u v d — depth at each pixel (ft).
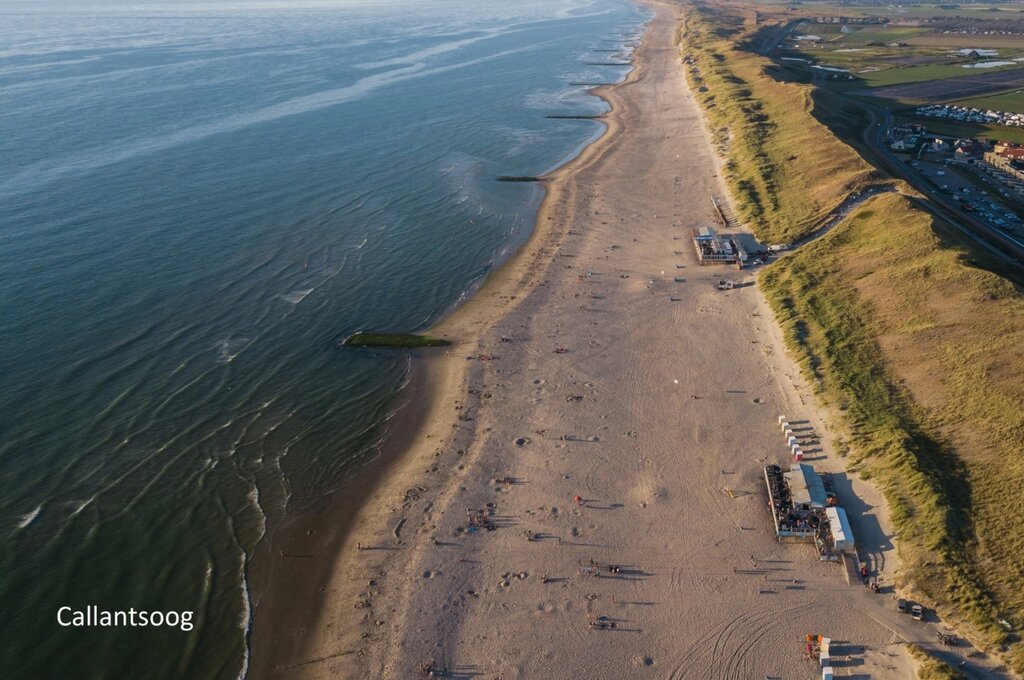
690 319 237.66
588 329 233.76
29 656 125.70
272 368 212.84
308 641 131.23
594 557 147.64
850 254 254.06
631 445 179.52
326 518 159.53
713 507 159.33
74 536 150.82
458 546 151.02
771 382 201.77
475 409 195.31
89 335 223.51
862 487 160.45
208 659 127.54
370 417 193.36
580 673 124.36
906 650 125.39
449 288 264.11
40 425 182.60
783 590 138.82
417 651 129.08
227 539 152.97
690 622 133.18
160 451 176.96
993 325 194.29
